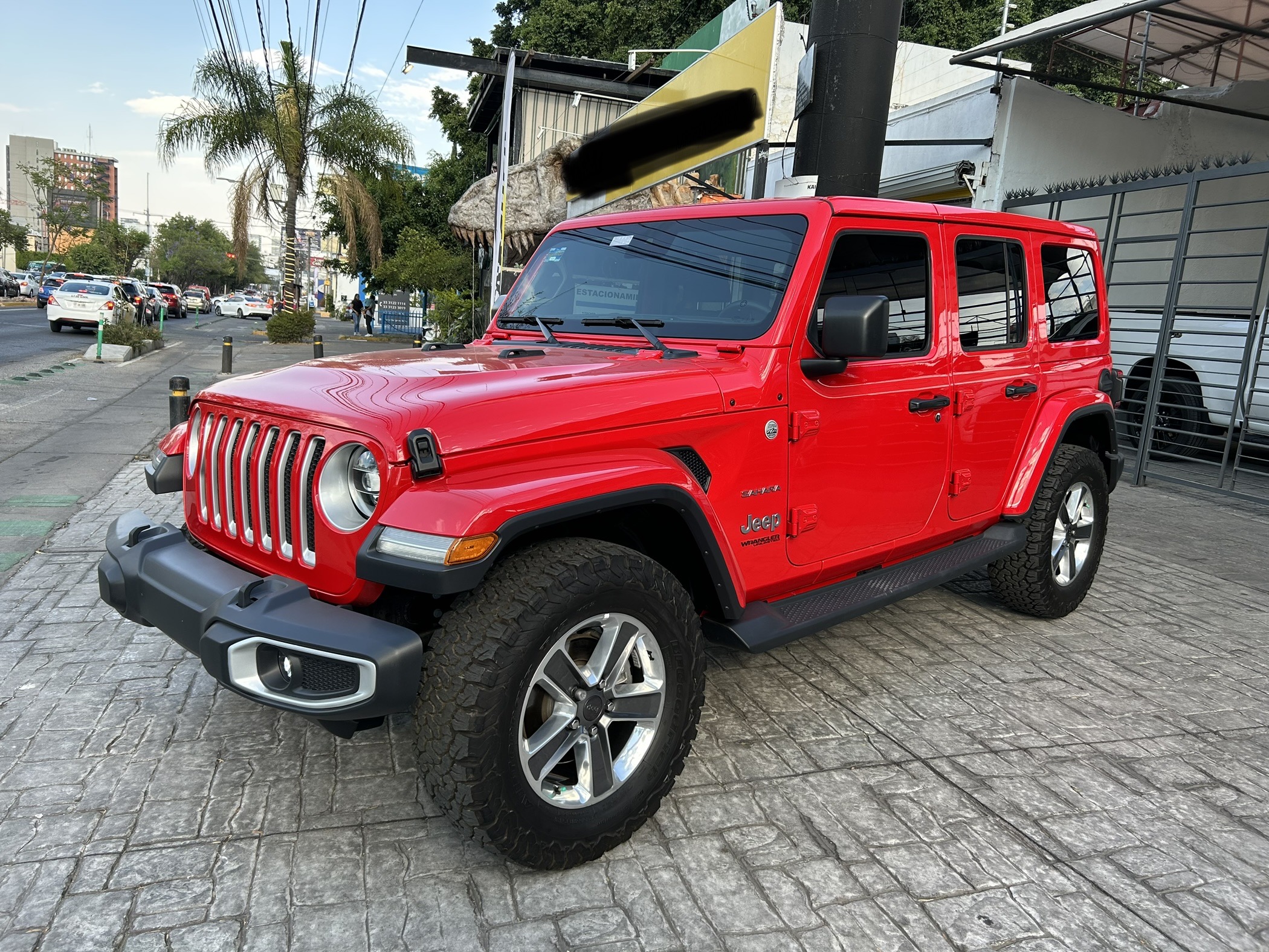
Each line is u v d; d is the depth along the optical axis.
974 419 3.83
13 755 3.00
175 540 2.79
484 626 2.21
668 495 2.54
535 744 2.36
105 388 13.61
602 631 2.46
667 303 3.34
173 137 25.50
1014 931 2.31
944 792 2.97
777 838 2.67
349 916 2.27
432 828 2.66
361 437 2.29
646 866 2.53
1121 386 4.84
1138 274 10.80
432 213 31.56
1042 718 3.56
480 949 2.17
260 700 2.25
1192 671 4.12
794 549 3.14
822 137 6.85
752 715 3.48
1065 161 9.97
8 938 2.15
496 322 3.82
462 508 2.15
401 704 2.17
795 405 3.03
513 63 13.42
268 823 2.66
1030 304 4.18
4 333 23.69
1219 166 8.12
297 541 2.46
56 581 4.78
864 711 3.55
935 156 10.76
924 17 22.73
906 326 3.49
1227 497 8.41
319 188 27.45
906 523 3.61
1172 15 9.53
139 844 2.54
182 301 48.72
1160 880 2.55
